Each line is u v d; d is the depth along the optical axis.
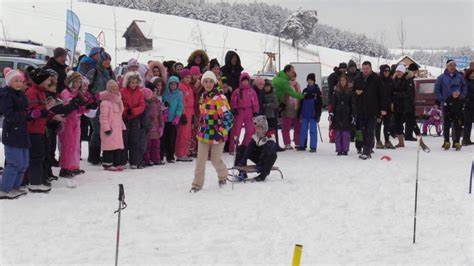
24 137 11.17
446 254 9.09
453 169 13.91
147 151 14.12
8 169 11.16
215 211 10.70
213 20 108.12
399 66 17.55
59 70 13.14
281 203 11.19
